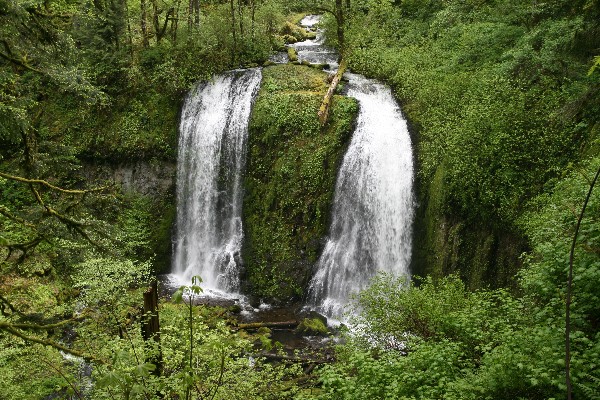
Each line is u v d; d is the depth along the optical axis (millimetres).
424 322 9695
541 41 15039
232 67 20844
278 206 17719
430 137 16062
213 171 19141
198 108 19734
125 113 19891
